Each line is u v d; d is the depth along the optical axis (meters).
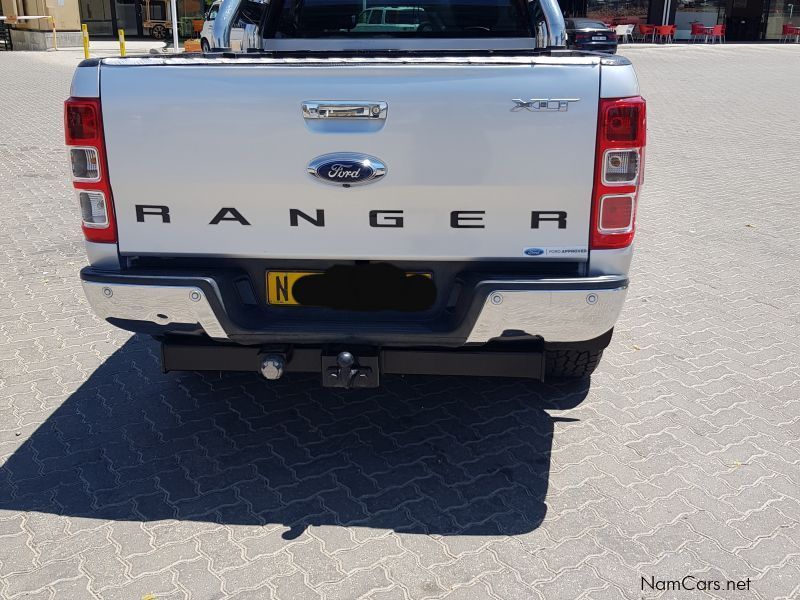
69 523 3.16
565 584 2.85
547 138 2.93
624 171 2.96
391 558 2.98
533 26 4.55
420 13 4.71
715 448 3.73
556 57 2.90
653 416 4.03
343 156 2.98
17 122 13.22
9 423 3.92
